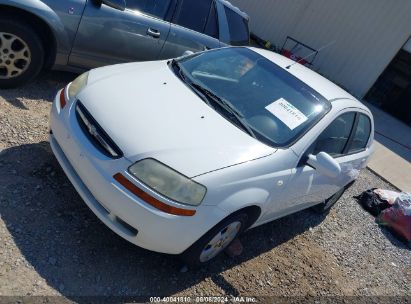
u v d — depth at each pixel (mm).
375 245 5133
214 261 3486
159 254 3250
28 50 4234
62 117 3088
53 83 5059
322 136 3646
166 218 2631
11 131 3824
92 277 2828
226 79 3787
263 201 3131
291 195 3529
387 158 8688
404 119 12633
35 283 2602
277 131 3385
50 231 2996
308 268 4078
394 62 12383
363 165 4875
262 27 14555
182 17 5270
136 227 2682
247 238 4020
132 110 3010
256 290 3441
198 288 3154
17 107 4234
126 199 2633
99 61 4863
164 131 2902
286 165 3277
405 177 8055
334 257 4508
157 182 2643
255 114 3455
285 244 4273
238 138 3141
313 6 13219
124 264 3033
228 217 2955
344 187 4980
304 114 3592
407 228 5402
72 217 3193
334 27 12969
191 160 2768
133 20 4797
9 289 2488
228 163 2877
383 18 12008
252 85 3758
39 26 4301
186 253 2979
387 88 12750
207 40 5590
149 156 2699
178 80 3623
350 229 5254
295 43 13844
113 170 2689
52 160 3658
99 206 2836
